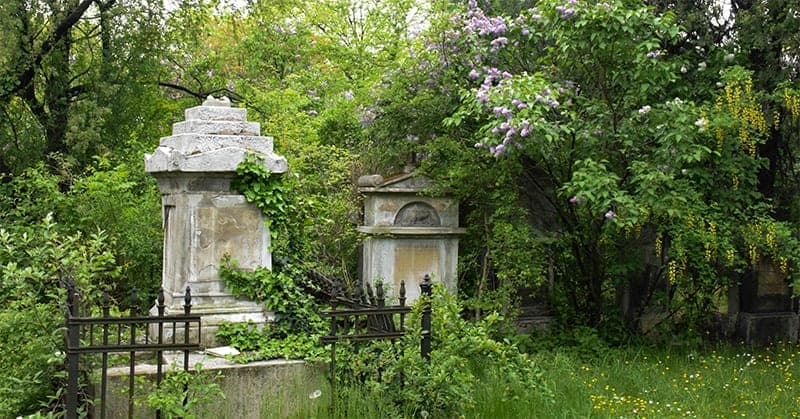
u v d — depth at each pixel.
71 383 5.67
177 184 7.86
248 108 16.39
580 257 11.38
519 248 10.93
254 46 21.67
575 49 10.13
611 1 9.95
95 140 14.11
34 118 15.23
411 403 6.33
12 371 6.26
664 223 10.39
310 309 8.03
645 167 9.66
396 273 11.31
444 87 11.69
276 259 8.18
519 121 9.34
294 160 11.59
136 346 5.81
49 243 6.79
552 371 8.66
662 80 10.17
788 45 10.65
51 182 11.66
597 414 7.20
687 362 10.11
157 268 11.01
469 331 7.08
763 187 12.00
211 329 7.61
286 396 6.70
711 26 11.48
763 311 12.36
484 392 6.94
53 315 6.43
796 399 8.20
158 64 16.23
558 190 10.15
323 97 19.62
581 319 11.47
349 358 6.81
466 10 11.91
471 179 11.21
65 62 15.41
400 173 11.94
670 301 11.79
